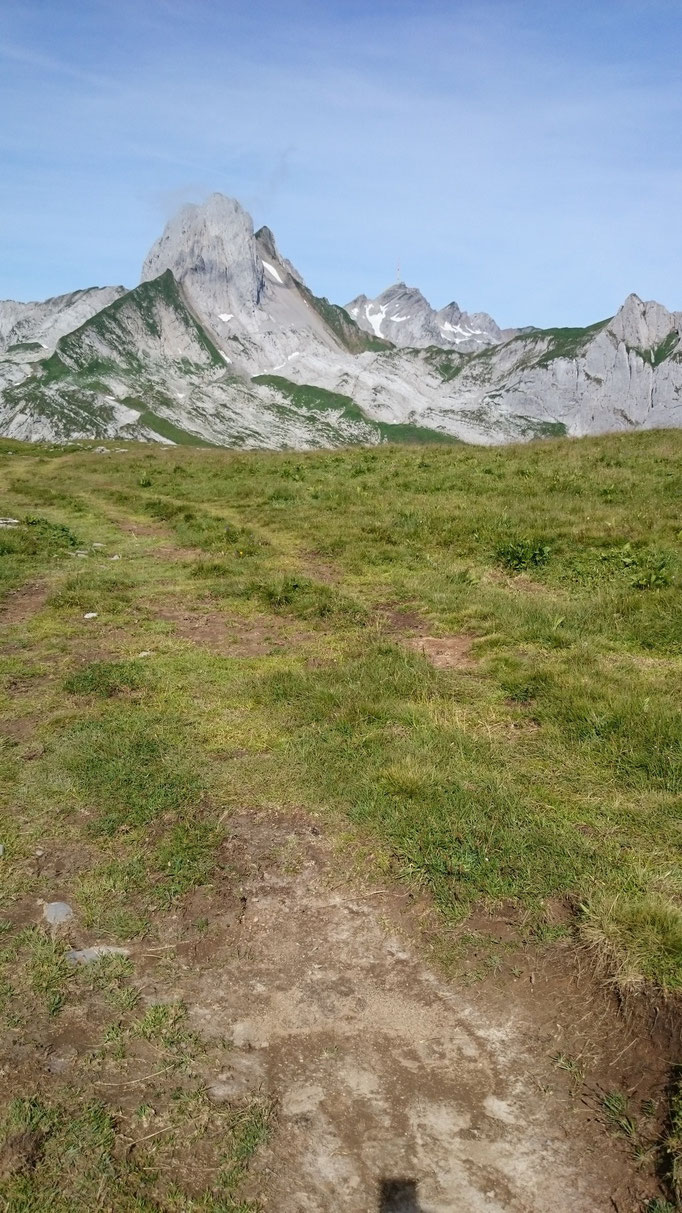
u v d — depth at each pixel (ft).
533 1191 10.65
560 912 15.26
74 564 43.57
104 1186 10.61
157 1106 11.77
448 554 42.78
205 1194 10.58
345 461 77.87
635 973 13.56
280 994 13.87
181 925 15.43
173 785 19.81
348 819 18.39
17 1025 13.07
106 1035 12.92
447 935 14.97
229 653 29.43
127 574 41.34
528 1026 13.16
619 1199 10.52
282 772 20.39
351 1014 13.48
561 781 19.49
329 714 23.31
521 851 16.70
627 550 37.68
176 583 39.78
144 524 56.95
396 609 34.81
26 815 18.78
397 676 25.66
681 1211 10.16
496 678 25.86
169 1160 11.00
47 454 112.37
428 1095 12.03
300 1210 10.42
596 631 29.48
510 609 32.09
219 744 21.99
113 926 15.30
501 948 14.60
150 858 17.24
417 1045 12.89
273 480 70.33
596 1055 12.59
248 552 45.60
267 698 24.67
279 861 17.17
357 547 44.73
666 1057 12.41
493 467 65.82
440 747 21.04
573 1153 11.12
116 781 19.97
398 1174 10.88
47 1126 11.35
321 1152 11.18
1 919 15.46
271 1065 12.54
